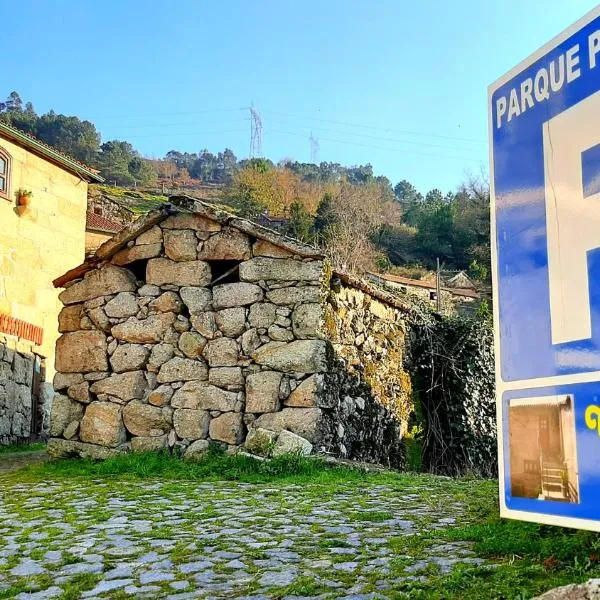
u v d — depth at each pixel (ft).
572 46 6.34
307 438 28.17
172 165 340.39
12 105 323.78
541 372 6.34
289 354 29.09
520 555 13.15
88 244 80.59
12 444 46.80
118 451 30.78
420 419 38.96
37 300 52.08
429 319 40.47
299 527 17.16
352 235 156.87
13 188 50.11
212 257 31.27
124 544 15.87
